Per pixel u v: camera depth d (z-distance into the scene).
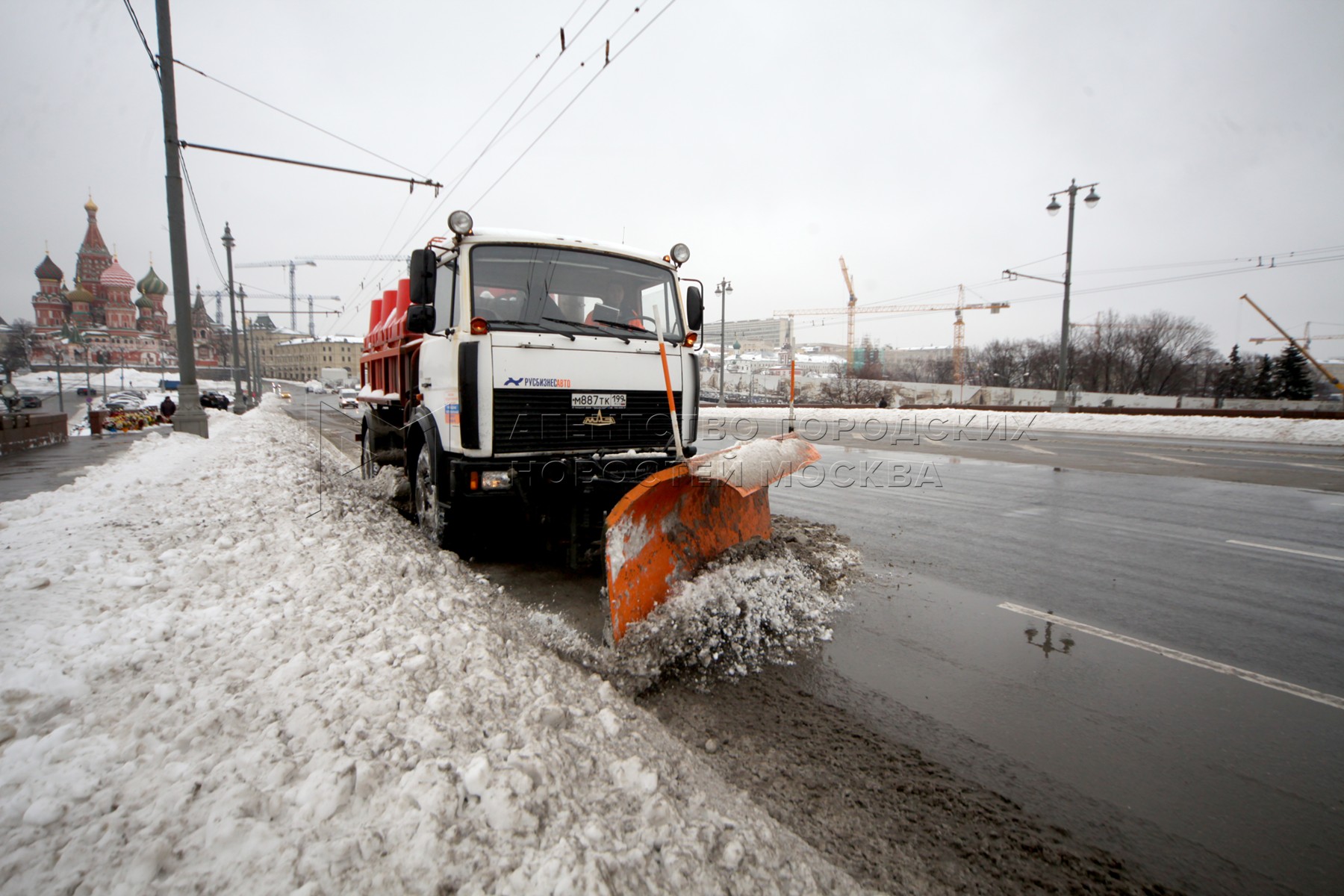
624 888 1.76
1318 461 12.82
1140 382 57.28
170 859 1.70
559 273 5.17
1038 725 3.02
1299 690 3.35
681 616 3.73
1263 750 2.82
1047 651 3.83
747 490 3.75
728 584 4.05
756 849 2.03
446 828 1.86
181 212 13.84
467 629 3.29
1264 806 2.44
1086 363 58.97
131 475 8.41
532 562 5.44
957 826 2.32
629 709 2.94
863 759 2.72
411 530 6.27
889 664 3.65
